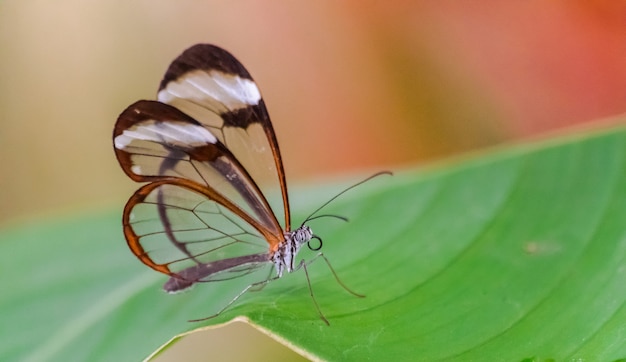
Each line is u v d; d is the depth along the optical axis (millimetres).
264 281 468
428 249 469
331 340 445
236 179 468
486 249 466
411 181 483
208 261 472
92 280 474
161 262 467
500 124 550
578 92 542
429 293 457
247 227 476
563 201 471
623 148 477
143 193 462
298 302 454
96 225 487
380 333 448
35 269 478
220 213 473
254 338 512
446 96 559
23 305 468
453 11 556
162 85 460
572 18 541
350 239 476
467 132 556
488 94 551
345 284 462
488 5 548
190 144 462
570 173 476
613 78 540
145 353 451
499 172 479
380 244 473
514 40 549
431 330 449
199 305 462
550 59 543
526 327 448
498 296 454
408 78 568
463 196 478
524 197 474
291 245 469
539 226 468
